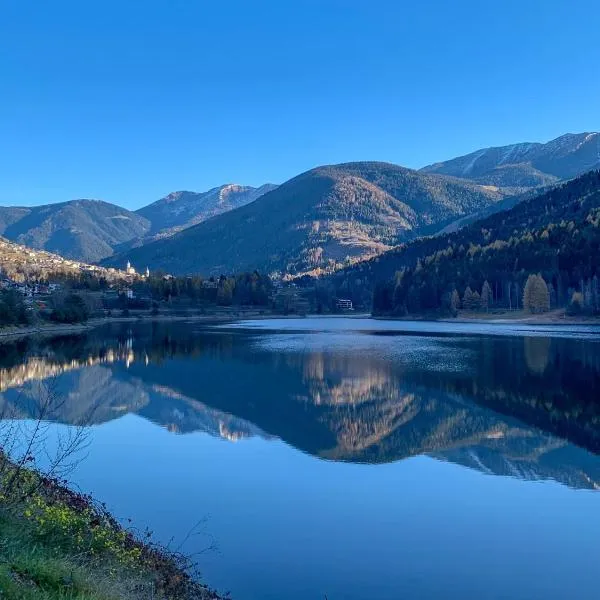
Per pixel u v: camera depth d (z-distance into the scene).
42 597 9.59
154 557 15.80
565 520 20.66
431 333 121.44
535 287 152.00
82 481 24.48
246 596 15.23
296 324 172.12
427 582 16.20
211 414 39.19
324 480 25.03
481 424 36.00
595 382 51.41
